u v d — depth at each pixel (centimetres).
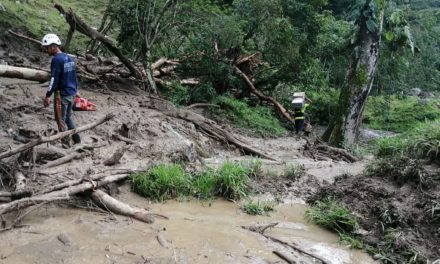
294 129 1545
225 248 511
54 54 720
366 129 2077
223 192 702
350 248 564
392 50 1488
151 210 611
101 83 1258
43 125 818
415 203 638
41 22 1775
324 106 1912
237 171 729
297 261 498
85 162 698
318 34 1880
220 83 1545
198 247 504
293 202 720
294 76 1716
